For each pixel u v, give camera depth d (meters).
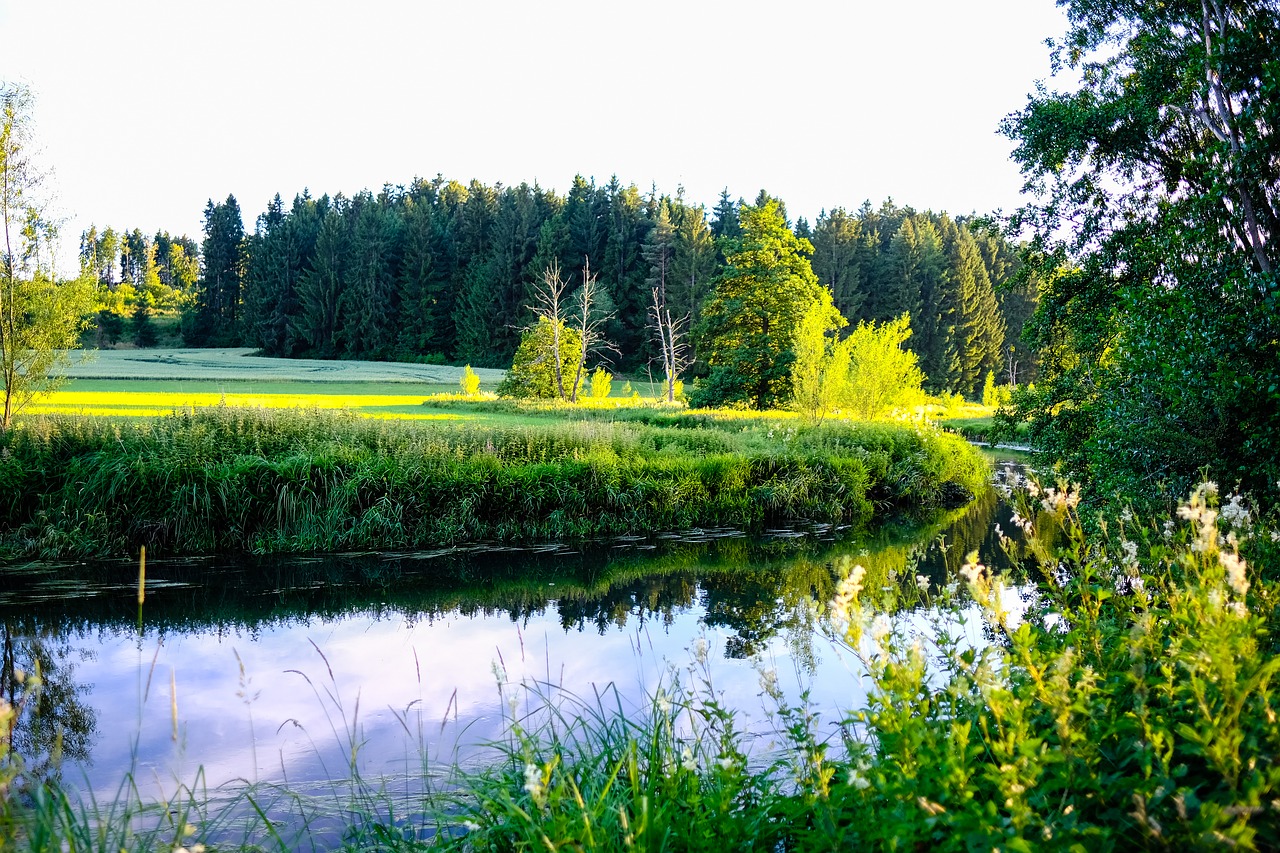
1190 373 8.09
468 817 3.62
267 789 4.74
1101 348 13.34
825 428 21.73
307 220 95.75
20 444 12.68
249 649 7.92
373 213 90.19
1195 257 9.91
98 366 57.25
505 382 45.19
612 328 77.06
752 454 17.30
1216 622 2.67
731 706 5.58
